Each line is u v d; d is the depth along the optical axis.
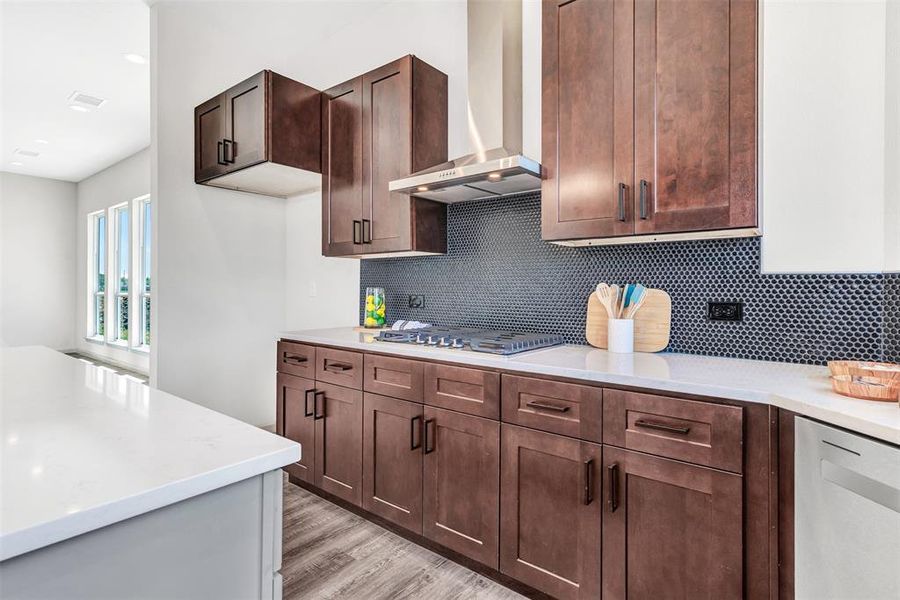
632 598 1.40
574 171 1.83
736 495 1.22
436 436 1.90
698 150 1.55
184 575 0.66
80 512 0.54
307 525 2.21
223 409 3.32
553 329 2.24
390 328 2.86
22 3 2.87
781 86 1.66
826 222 1.59
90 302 7.30
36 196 7.21
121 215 6.64
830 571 1.02
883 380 1.15
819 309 1.60
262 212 3.57
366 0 2.94
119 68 3.69
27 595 0.53
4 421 0.87
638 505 1.39
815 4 1.59
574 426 1.51
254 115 2.75
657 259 1.94
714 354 1.81
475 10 2.33
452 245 2.64
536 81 2.36
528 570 1.63
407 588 1.75
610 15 1.74
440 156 2.61
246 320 3.46
